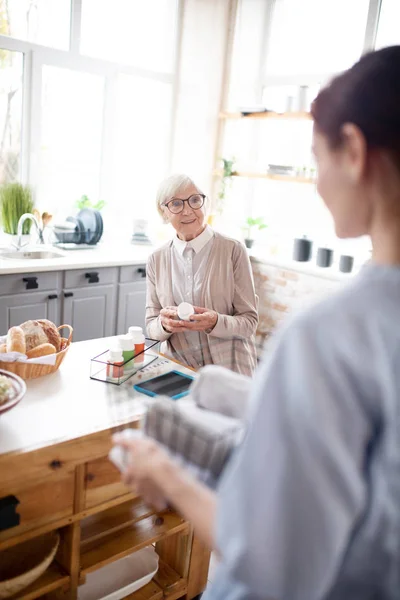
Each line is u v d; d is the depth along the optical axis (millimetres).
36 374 1433
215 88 4070
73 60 3604
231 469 523
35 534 1158
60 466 1126
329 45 3654
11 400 1131
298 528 452
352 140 508
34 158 3588
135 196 4219
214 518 548
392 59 494
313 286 3314
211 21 3957
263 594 469
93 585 1453
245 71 4039
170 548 1675
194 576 1665
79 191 3918
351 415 455
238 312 1948
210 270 1940
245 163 4156
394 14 3318
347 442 452
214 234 1977
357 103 500
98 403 1312
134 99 4020
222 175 4027
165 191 1916
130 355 1458
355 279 521
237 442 656
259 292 3609
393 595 499
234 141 4164
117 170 4074
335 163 535
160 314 1851
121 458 685
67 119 3715
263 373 507
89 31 3678
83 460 1162
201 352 1785
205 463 662
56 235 3516
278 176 3701
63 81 3625
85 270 3182
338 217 553
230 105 4102
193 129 4145
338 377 459
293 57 3871
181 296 1984
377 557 494
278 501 457
